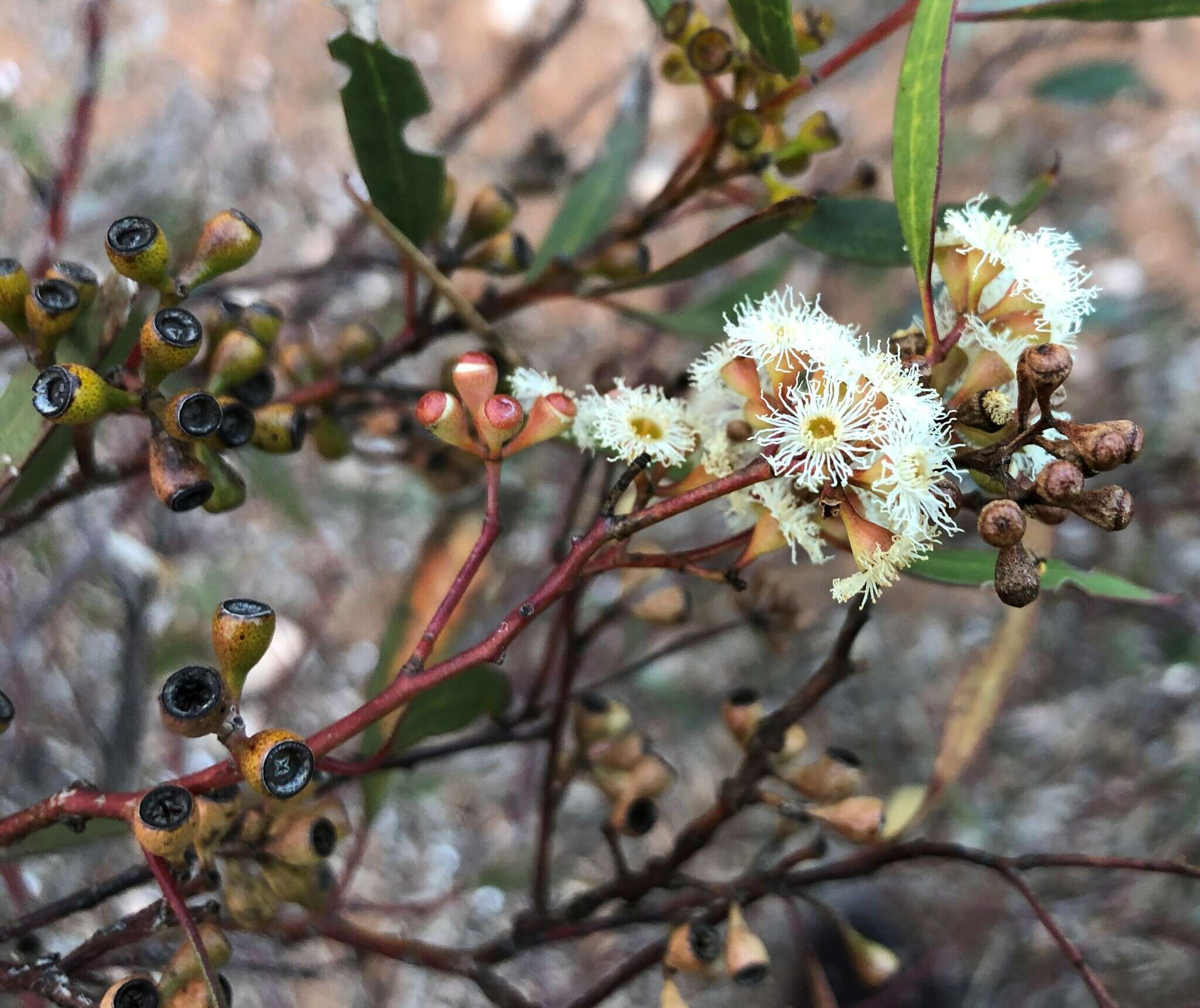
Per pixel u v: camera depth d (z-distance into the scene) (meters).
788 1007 0.22
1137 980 0.23
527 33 0.38
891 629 0.31
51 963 0.09
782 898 0.11
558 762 0.12
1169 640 0.28
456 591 0.08
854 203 0.12
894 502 0.08
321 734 0.08
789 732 0.11
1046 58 0.39
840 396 0.08
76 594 0.21
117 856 0.20
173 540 0.22
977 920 0.24
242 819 0.09
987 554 0.10
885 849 0.11
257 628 0.08
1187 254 0.40
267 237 0.29
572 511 0.13
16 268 0.09
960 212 0.10
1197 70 0.44
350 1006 0.20
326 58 0.33
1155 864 0.10
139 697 0.19
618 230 0.14
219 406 0.09
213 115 0.28
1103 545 0.29
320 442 0.14
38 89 0.28
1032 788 0.27
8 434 0.10
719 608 0.29
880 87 0.39
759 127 0.12
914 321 0.09
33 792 0.20
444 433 0.09
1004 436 0.08
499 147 0.38
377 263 0.20
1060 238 0.09
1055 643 0.30
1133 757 0.28
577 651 0.12
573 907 0.12
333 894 0.11
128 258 0.09
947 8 0.09
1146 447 0.32
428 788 0.21
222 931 0.10
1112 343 0.35
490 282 0.14
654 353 0.26
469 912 0.23
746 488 0.09
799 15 0.12
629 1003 0.23
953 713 0.12
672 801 0.27
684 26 0.12
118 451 0.19
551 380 0.10
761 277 0.16
